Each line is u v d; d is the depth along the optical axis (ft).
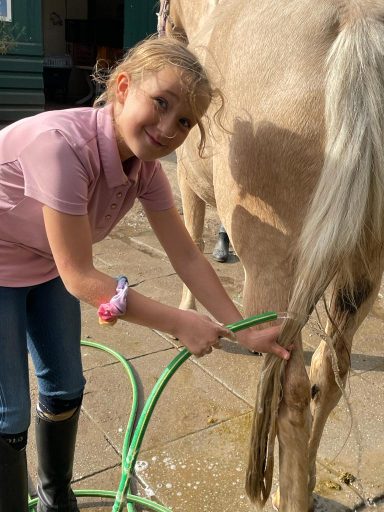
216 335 4.60
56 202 4.28
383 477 7.24
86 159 4.45
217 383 9.05
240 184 5.22
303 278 4.68
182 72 4.24
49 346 5.62
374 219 4.66
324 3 4.97
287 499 5.11
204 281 5.46
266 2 5.45
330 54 4.65
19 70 26.37
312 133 4.69
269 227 5.09
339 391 6.06
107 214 5.04
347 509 6.76
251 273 5.28
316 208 4.58
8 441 5.04
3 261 5.00
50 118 4.57
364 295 5.56
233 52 5.50
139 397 8.60
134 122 4.35
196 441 7.78
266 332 4.88
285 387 5.01
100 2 36.32
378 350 10.16
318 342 10.31
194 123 4.48
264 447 5.20
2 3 25.17
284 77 4.88
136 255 14.25
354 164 4.43
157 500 6.82
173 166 21.39
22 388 5.08
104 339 10.26
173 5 10.39
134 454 4.95
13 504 5.26
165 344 10.17
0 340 4.95
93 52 35.70
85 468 7.23
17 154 4.57
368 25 4.61
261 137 4.92
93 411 8.27
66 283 4.49
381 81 4.50
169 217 5.44
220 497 6.87
